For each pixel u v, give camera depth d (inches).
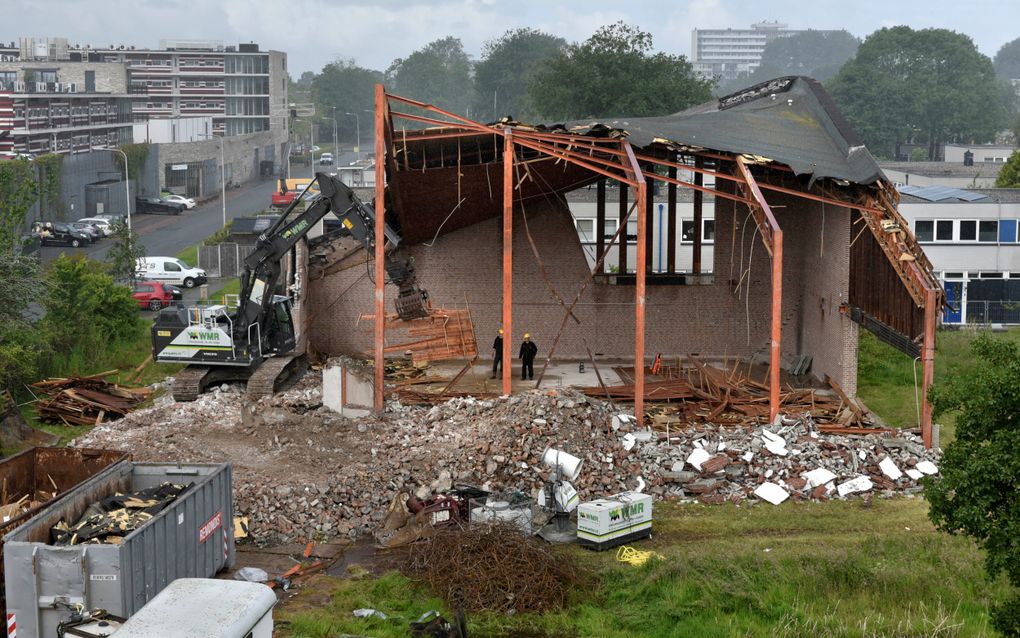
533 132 1210.0
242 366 1331.2
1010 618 600.1
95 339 1508.4
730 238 1544.0
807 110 1464.1
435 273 1557.6
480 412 1136.8
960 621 727.7
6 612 634.2
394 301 1456.7
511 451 1011.3
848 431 1144.8
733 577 793.6
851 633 707.4
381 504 941.8
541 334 1565.0
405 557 852.0
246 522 877.8
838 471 1045.2
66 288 1565.0
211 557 765.9
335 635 697.0
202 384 1309.1
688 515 969.5
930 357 1109.1
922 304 1113.4
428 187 1339.8
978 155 4372.5
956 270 1972.2
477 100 6688.0
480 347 1566.2
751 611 751.7
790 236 1517.0
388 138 1195.9
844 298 1334.9
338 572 827.4
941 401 623.5
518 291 1558.8
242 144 4611.2
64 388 1302.9
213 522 768.9
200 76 5255.9
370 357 1571.1
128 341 1596.9
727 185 1530.5
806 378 1440.7
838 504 1002.1
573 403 1077.8
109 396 1300.4
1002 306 1962.4
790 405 1248.8
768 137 1350.9
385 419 1159.6
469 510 904.9
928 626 712.4
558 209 1542.8
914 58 5861.2
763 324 1552.7
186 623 484.4
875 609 756.6
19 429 1144.8
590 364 1526.8
